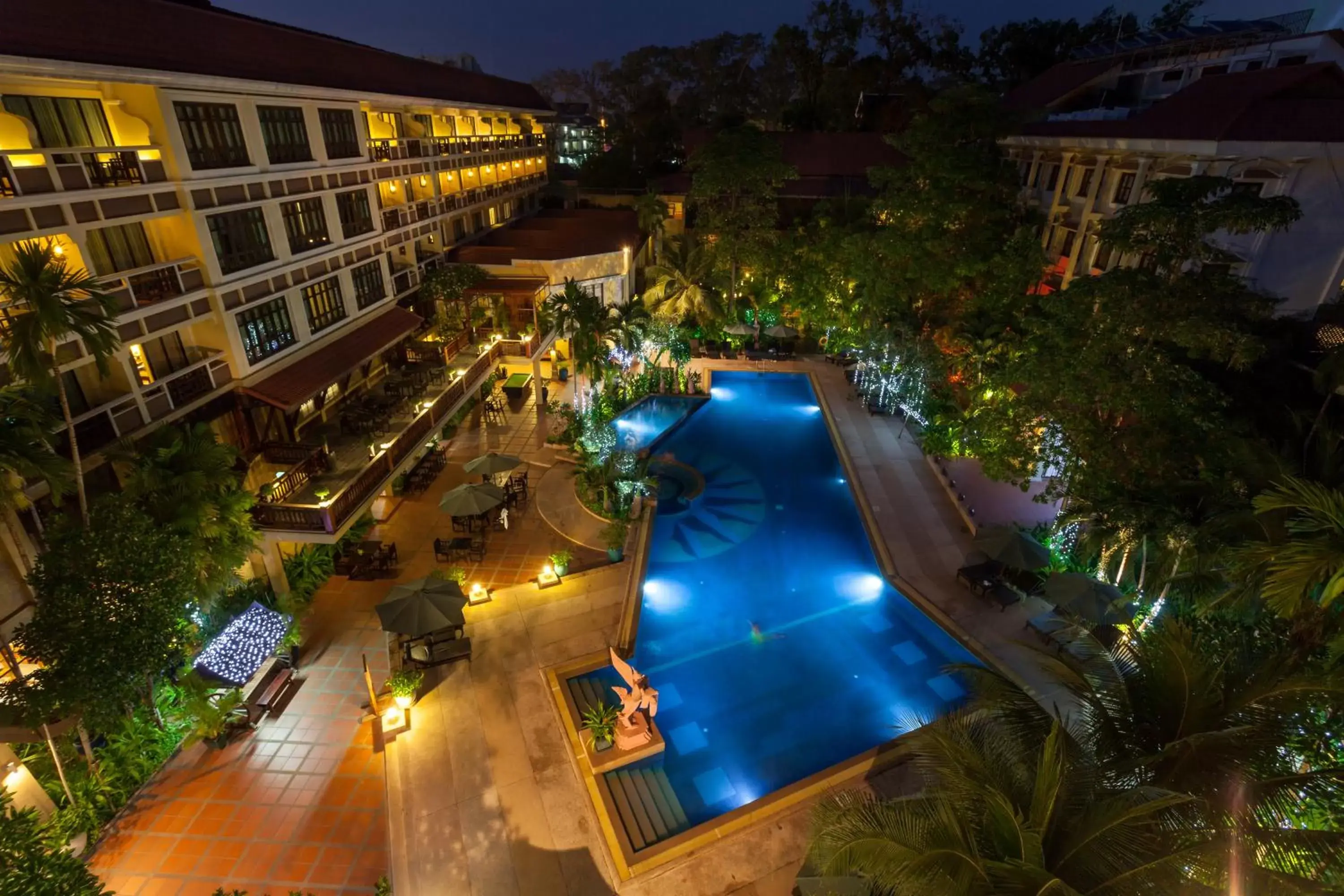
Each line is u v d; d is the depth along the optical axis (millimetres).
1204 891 7852
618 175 59938
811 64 62031
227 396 19375
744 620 21000
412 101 27812
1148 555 17219
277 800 14297
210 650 15445
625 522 24391
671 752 16344
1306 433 16547
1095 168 29938
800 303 41875
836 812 10406
